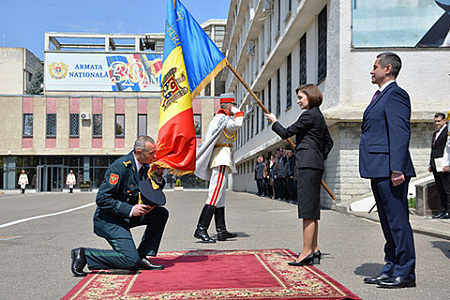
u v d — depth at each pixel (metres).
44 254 6.52
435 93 13.34
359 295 4.04
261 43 28.45
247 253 6.09
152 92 51.78
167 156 5.75
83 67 51.47
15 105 44.50
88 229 9.42
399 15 13.33
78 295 4.04
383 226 4.56
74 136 44.84
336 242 7.04
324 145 5.40
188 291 4.11
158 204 4.77
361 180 12.81
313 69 16.50
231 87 47.97
